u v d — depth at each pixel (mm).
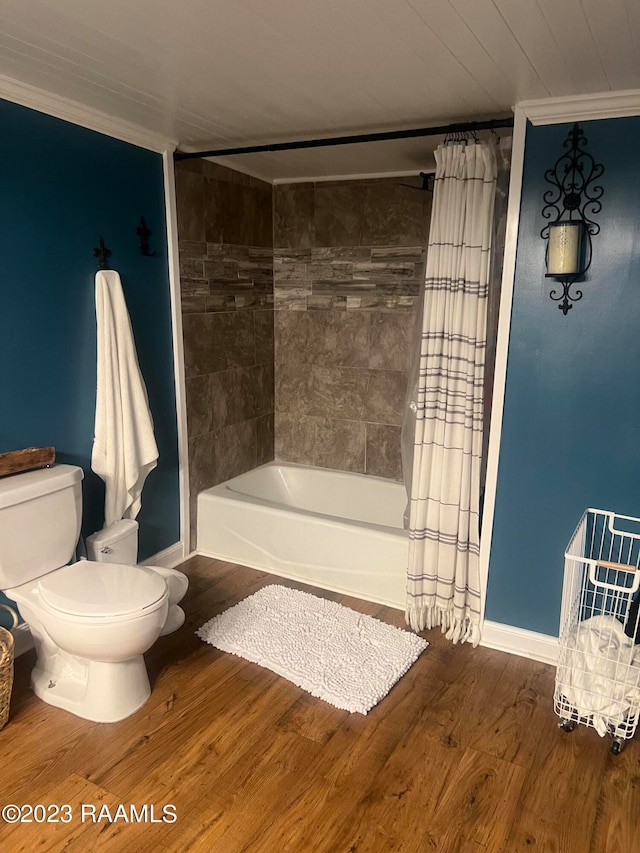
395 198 3420
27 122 2258
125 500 2770
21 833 1681
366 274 3574
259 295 3736
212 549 3402
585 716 2076
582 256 2197
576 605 2254
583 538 2281
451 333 2424
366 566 2941
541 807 1803
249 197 3537
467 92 2143
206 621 2729
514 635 2564
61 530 2330
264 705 2209
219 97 2258
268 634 2619
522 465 2439
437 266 2418
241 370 3646
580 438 2322
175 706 2189
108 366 2615
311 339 3818
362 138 2523
